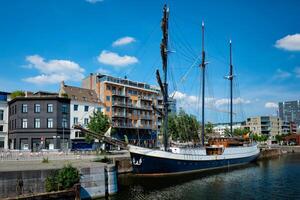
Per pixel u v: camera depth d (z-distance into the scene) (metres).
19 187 23.78
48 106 68.19
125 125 86.56
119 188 33.44
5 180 23.34
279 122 180.88
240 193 32.44
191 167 47.00
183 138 88.44
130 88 92.19
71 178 25.39
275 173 49.31
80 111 73.75
